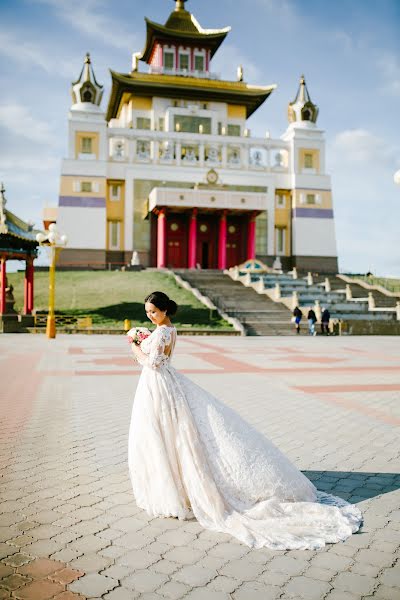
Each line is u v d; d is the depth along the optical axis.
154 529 3.99
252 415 8.45
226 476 4.18
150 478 4.28
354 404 9.52
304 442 6.70
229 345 23.53
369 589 3.14
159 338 4.29
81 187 58.66
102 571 3.34
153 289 39.94
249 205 55.50
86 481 5.14
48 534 3.89
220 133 66.31
